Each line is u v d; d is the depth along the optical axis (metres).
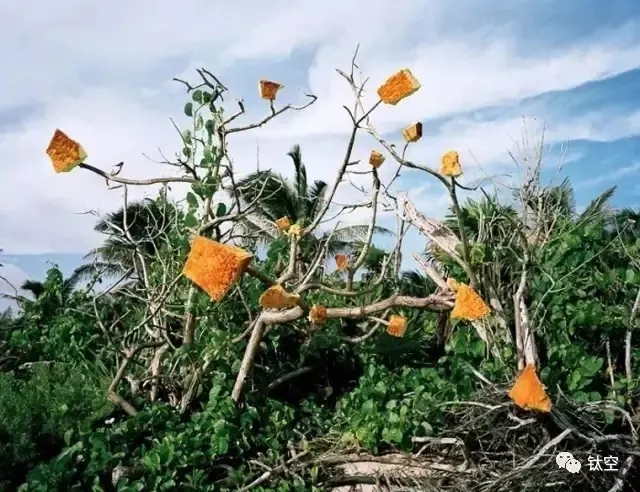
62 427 4.07
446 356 4.85
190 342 4.75
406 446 4.00
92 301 5.33
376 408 4.24
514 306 4.06
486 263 4.12
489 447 3.72
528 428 3.53
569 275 4.13
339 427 4.52
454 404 3.87
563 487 3.36
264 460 4.18
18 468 3.86
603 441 3.31
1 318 6.44
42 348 5.68
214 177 4.55
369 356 5.36
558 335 4.18
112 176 4.25
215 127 4.57
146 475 3.92
